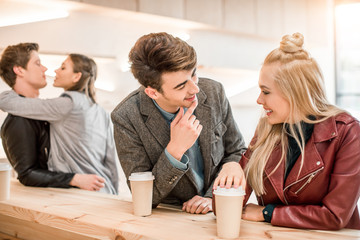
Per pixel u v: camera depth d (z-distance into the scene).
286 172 1.13
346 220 0.97
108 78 2.78
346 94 4.95
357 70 4.96
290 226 1.00
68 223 1.12
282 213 1.01
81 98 2.06
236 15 3.75
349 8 4.91
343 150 1.02
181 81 1.07
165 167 1.15
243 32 3.84
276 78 1.04
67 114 1.98
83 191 1.63
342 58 5.00
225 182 1.05
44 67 2.09
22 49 2.00
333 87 4.96
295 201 1.11
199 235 0.94
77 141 2.02
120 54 2.85
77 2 2.41
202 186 1.40
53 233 1.23
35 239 1.31
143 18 3.01
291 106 1.05
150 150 1.28
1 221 1.46
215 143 1.38
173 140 1.15
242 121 4.05
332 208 0.97
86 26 2.61
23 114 1.87
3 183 1.40
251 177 1.15
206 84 1.40
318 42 4.79
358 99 4.92
